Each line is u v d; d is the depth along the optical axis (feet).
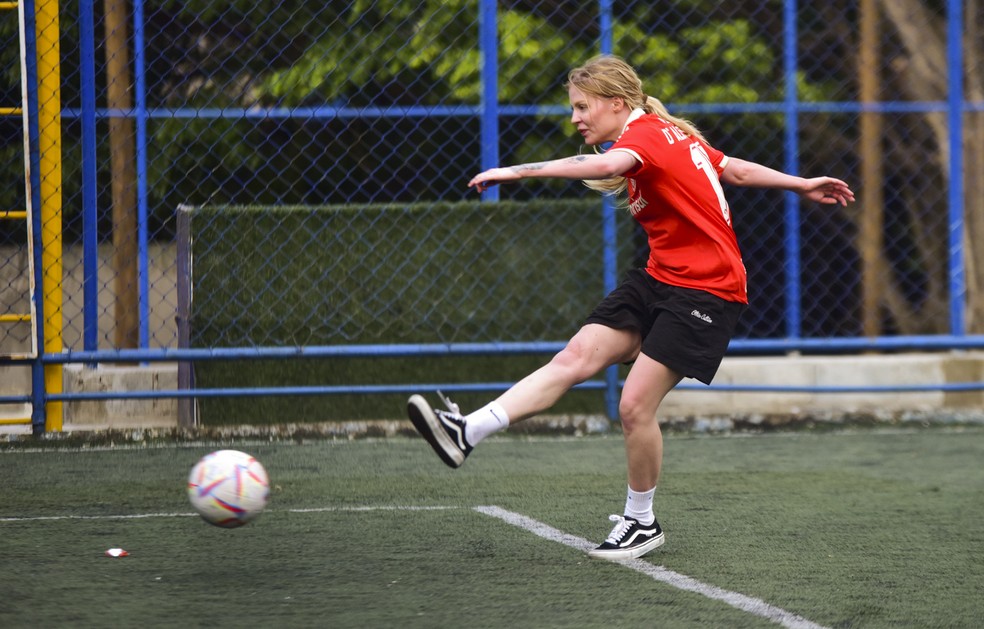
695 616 32.81
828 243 99.76
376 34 87.86
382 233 71.26
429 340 72.02
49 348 67.00
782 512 48.11
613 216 72.64
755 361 77.97
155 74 86.79
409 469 58.29
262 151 87.56
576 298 73.67
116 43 77.30
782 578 37.35
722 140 95.81
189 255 68.85
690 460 61.11
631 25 90.02
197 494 38.29
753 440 67.97
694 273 38.68
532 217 72.95
